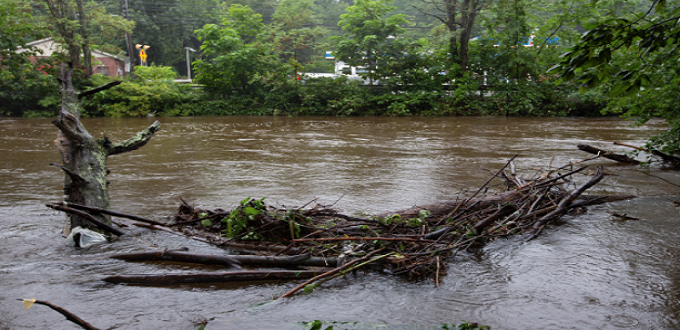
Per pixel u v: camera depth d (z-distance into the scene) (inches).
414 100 872.3
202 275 116.3
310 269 125.9
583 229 165.3
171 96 878.4
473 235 146.9
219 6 2095.2
